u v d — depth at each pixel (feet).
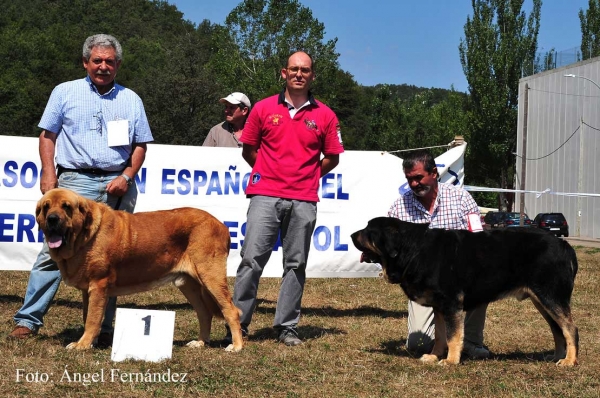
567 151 122.42
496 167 159.63
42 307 19.57
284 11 166.40
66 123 19.42
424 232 18.07
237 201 29.07
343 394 14.92
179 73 168.35
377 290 33.83
